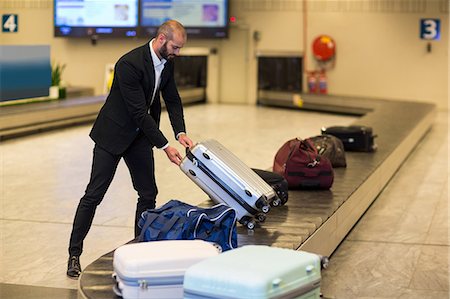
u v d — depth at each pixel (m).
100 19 19.97
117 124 4.89
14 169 9.40
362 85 19.17
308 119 16.08
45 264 5.43
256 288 3.02
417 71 18.77
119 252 3.65
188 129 13.88
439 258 5.92
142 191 5.12
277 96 18.91
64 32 20.25
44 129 13.58
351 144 8.88
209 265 3.20
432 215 7.42
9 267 5.35
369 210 7.60
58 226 6.54
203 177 5.02
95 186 4.97
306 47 19.47
